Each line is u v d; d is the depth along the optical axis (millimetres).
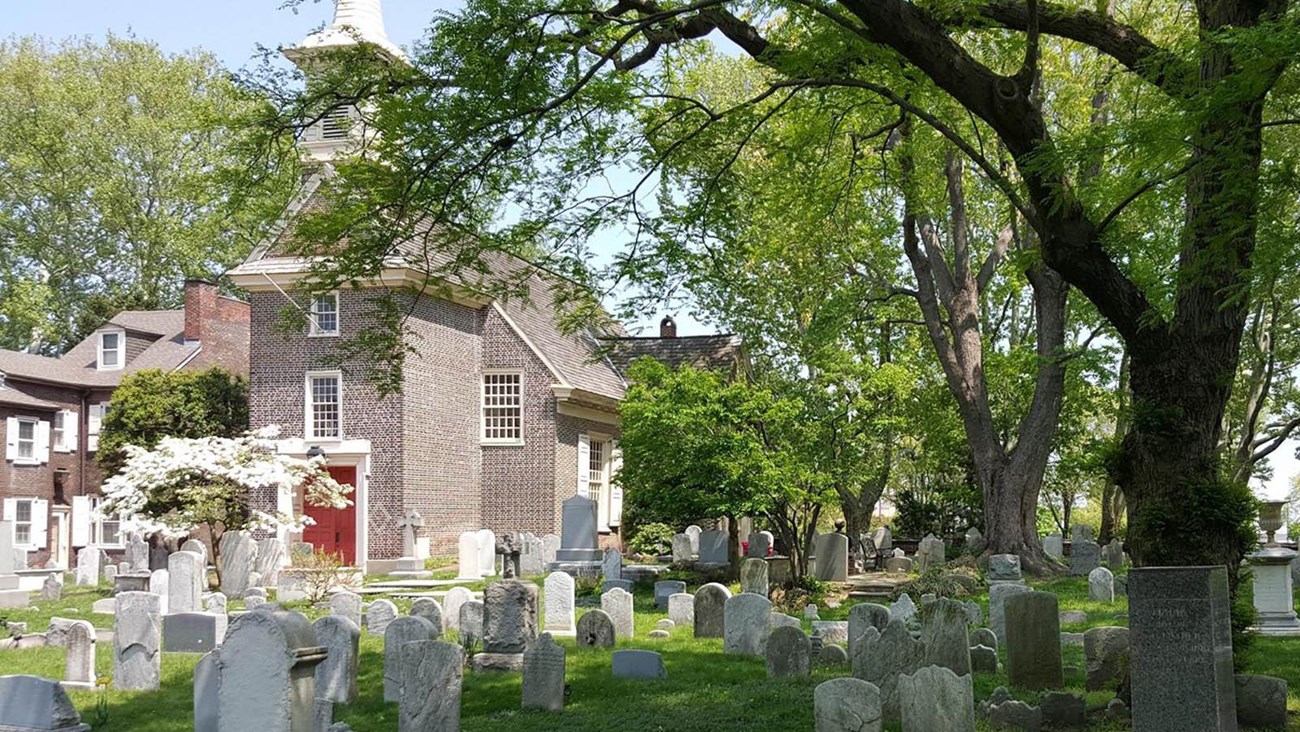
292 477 32531
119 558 46375
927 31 12320
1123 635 14672
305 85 14859
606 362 46594
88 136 54219
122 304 56094
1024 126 12602
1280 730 11961
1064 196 12328
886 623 17016
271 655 9883
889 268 36594
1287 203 11469
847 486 31047
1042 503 59719
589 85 14742
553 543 36719
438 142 13570
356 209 14117
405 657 12812
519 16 13406
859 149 22484
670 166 16219
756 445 27172
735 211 16781
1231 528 12445
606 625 19062
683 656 18234
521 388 40781
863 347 34656
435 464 38219
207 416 40812
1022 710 12453
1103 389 39219
